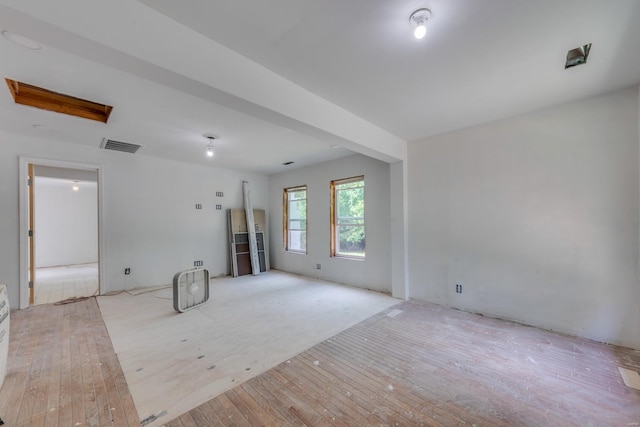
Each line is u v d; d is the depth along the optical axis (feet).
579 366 7.04
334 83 7.50
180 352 7.97
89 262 25.70
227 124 10.31
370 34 5.50
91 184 23.95
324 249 17.47
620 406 5.56
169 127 10.63
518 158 9.82
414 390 6.15
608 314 8.26
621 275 8.05
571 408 5.53
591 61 6.53
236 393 6.07
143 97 7.97
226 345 8.41
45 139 12.28
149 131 11.11
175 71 5.04
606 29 5.37
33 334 9.18
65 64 6.21
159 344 8.48
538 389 6.15
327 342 8.58
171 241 16.55
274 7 4.72
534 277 9.55
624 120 7.97
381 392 6.09
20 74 6.65
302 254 18.99
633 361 7.22
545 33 5.49
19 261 11.77
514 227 9.95
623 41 5.74
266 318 10.71
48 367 7.11
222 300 13.11
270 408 5.58
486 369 6.97
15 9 3.56
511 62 6.56
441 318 10.47
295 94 7.54
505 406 5.61
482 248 10.73
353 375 6.75
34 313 11.29
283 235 20.68
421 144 12.53
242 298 13.43
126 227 14.85
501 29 5.36
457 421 5.21
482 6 4.75
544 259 9.35
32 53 5.76
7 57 5.92
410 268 12.98
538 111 9.39
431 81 7.45
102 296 13.78
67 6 3.92
